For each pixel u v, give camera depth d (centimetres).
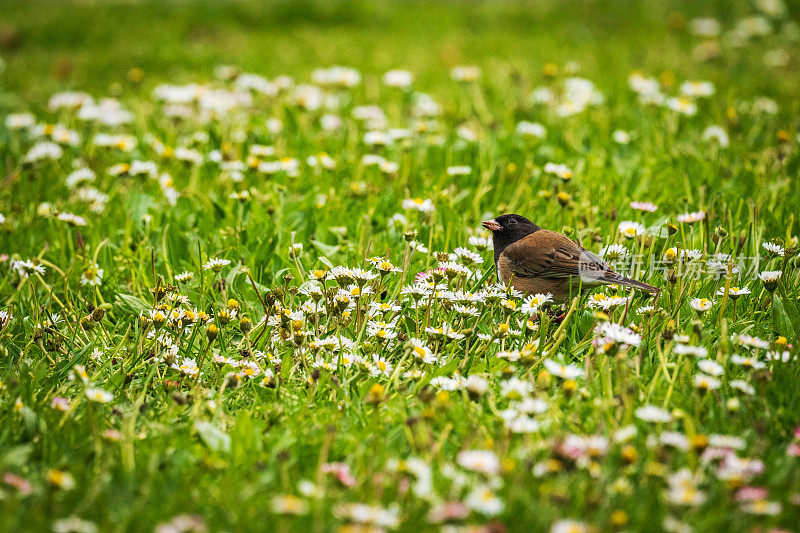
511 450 646
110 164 1387
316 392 751
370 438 674
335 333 852
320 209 1165
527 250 930
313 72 2027
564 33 2520
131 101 1734
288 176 1270
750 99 1695
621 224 957
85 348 820
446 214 1110
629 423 669
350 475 626
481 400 721
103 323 905
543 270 918
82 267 1007
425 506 573
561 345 852
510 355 733
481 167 1289
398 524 555
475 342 829
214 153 1304
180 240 1076
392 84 1658
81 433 685
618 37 2453
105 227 1134
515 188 1250
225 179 1262
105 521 559
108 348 845
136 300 923
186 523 535
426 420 631
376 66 2116
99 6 2880
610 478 602
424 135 1464
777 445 674
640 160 1336
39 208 1195
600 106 1622
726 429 679
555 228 1102
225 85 1881
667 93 1709
